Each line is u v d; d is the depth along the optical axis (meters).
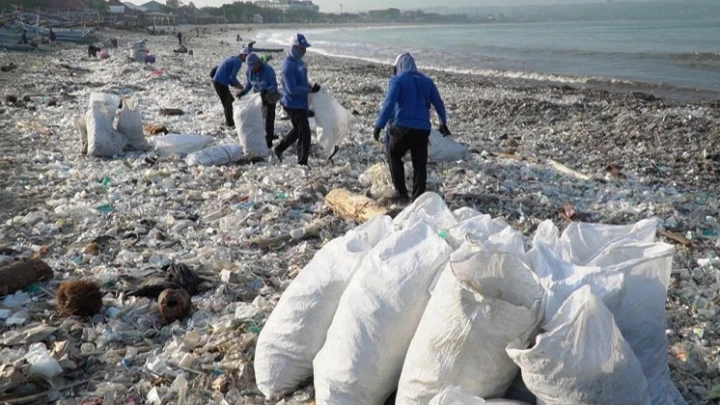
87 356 4.58
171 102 17.58
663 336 3.62
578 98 20.86
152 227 7.43
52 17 79.19
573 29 117.19
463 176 9.71
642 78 29.55
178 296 5.15
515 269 3.20
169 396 4.09
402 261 3.59
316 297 3.95
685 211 8.40
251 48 13.42
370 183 9.27
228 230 7.33
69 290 5.13
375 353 3.50
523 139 13.75
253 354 4.49
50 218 7.61
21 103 16.12
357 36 110.44
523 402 3.23
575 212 8.02
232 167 10.26
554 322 3.08
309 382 4.05
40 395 4.13
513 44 65.25
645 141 13.40
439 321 3.21
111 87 20.14
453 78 29.23
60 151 11.23
